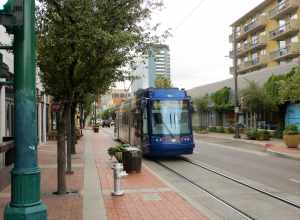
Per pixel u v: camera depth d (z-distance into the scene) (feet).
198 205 33.14
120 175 37.29
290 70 125.49
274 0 213.05
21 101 19.06
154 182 45.29
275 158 74.64
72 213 30.01
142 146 74.23
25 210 18.58
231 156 78.38
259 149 94.17
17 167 19.04
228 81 173.06
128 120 99.09
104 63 37.14
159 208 31.83
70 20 34.06
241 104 139.33
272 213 31.53
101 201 34.45
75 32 33.32
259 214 31.19
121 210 31.14
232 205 34.40
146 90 75.51
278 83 106.11
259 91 128.77
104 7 35.37
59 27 34.12
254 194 39.40
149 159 74.28
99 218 28.50
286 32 198.39
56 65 36.27
